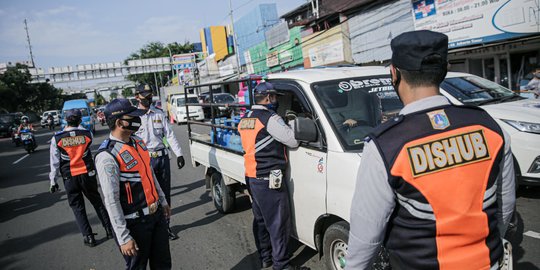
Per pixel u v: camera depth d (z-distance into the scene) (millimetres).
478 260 1387
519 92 11461
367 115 3463
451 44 12148
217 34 34938
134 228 3010
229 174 5133
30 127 18281
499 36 10812
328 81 3697
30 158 16062
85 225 5305
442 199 1357
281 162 3510
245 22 28078
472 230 1369
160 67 50031
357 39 16719
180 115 23656
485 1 10945
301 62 21328
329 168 3125
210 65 37969
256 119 3545
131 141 3104
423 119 1431
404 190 1384
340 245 3148
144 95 4980
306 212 3449
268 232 3938
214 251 4715
